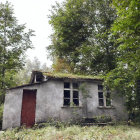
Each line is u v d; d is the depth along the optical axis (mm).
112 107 12641
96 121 11469
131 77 9008
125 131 8383
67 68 26250
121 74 9664
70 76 11844
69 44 20625
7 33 14883
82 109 11664
